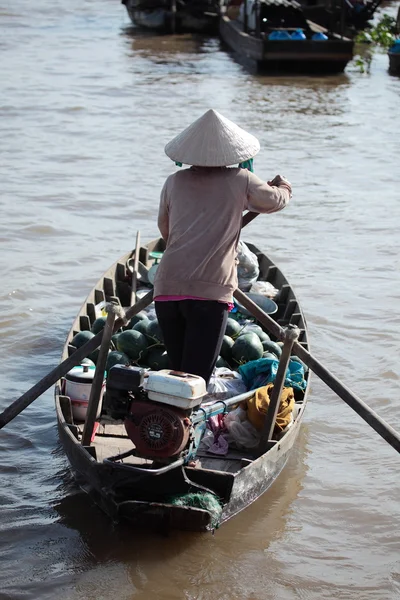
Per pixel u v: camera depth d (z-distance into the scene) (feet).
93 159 76.74
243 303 28.78
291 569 26.89
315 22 148.77
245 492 27.78
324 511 29.96
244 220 29.45
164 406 25.20
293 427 30.27
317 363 27.94
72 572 26.23
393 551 28.02
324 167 76.69
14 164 74.33
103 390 31.42
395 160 79.66
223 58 135.54
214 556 27.25
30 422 35.14
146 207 64.03
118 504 25.96
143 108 98.27
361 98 108.99
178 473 25.58
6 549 27.17
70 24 166.09
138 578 26.08
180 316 27.94
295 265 53.47
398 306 47.50
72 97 102.63
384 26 150.30
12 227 58.49
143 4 156.46
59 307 46.34
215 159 27.17
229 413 30.37
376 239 58.44
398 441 26.73
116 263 43.78
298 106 102.63
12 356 40.91
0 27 159.02
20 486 30.66
